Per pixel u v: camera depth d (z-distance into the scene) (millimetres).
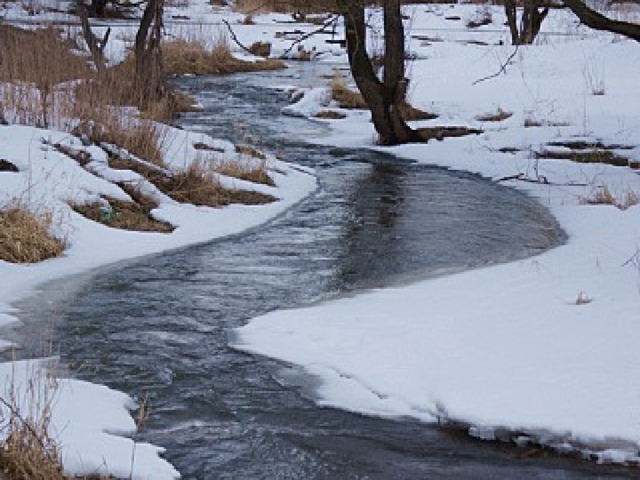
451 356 9242
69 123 17297
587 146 21297
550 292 11102
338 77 29766
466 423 8062
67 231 13594
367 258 13250
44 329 10320
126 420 8117
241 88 32094
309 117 26906
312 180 18688
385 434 8039
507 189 18094
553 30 41688
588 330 9688
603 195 16594
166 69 34688
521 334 9703
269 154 20969
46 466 6824
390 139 22859
